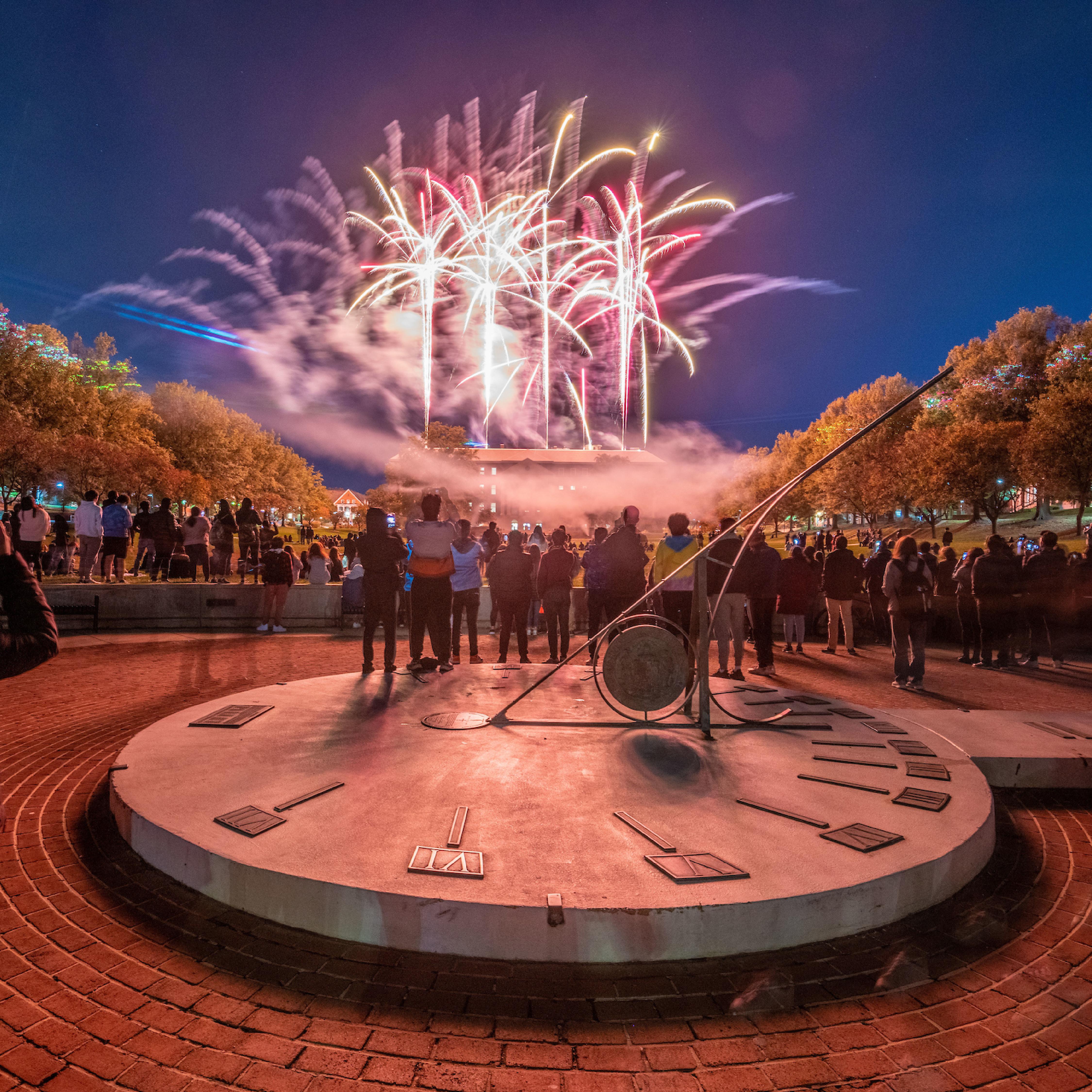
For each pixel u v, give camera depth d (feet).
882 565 37.70
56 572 48.47
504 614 25.46
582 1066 6.26
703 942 7.80
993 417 196.34
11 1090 5.83
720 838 9.48
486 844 9.24
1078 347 164.76
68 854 10.34
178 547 46.93
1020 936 8.51
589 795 11.04
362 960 7.80
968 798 11.17
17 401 134.82
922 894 8.96
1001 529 174.70
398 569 21.57
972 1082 6.14
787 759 12.97
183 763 12.46
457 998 7.17
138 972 7.55
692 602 22.88
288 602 39.29
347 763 12.51
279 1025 6.75
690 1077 6.15
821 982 7.50
